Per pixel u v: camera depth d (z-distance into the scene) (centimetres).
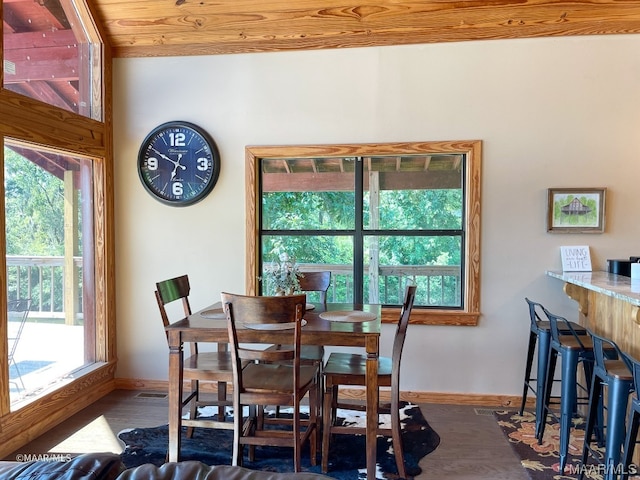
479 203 328
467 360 333
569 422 232
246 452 258
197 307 359
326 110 343
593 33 314
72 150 315
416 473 235
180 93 356
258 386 223
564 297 323
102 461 97
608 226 317
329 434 242
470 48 327
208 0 323
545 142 322
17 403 271
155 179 360
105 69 352
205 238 358
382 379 235
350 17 325
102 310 356
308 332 224
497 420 302
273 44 344
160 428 291
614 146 316
